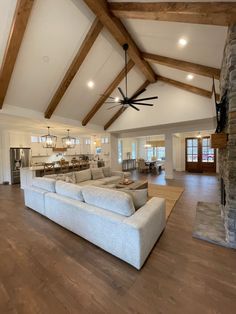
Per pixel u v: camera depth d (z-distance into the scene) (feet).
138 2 8.34
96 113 21.54
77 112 19.38
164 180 23.70
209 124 20.39
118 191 7.56
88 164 26.45
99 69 14.90
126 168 38.14
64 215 9.04
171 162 24.68
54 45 11.21
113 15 10.06
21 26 9.18
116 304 4.73
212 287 5.25
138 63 14.69
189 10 6.99
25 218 10.86
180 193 16.38
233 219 7.34
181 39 9.80
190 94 17.74
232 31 6.93
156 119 20.30
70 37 11.18
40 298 4.96
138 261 5.94
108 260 6.61
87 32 11.32
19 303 4.81
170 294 5.02
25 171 19.19
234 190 7.27
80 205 8.11
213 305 4.65
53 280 5.64
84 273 5.94
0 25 9.09
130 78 17.81
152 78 17.94
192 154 32.65
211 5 6.58
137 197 7.74
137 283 5.45
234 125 7.09
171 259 6.61
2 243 7.98
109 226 6.72
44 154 27.25
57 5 9.25
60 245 7.73
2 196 16.26
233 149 7.17
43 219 10.68
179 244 7.66
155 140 38.17
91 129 23.24
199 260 6.54
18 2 8.32
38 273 5.97
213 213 11.12
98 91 17.51
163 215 8.71
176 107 18.71
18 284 5.49
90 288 5.28
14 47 9.97
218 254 6.91
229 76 7.16
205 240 7.95
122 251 6.38
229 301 4.76
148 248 6.66
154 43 11.64
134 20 10.03
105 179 17.88
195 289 5.18
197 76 14.05
